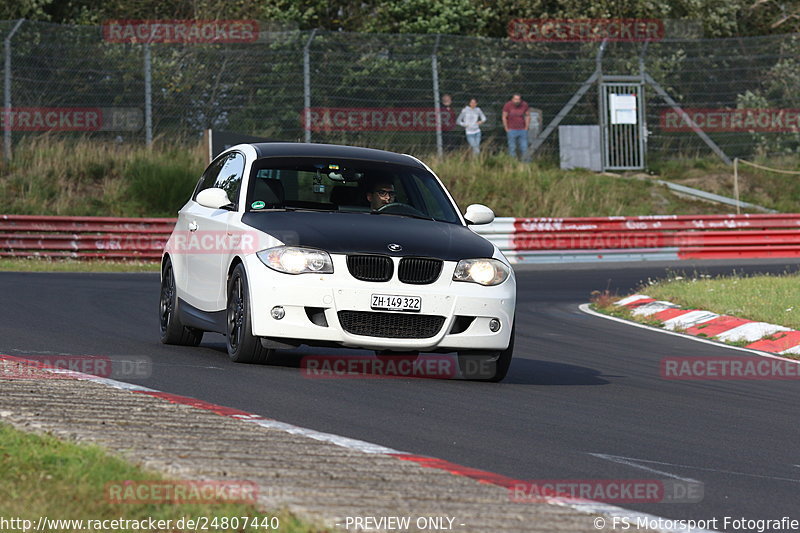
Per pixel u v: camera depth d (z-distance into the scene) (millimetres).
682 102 114938
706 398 31797
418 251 30422
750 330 48438
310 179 33750
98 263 79625
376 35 102938
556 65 110438
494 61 107812
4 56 95562
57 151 98625
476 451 21391
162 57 99500
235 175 34562
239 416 22219
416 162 36344
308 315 29812
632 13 119125
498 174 105562
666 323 53438
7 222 80812
